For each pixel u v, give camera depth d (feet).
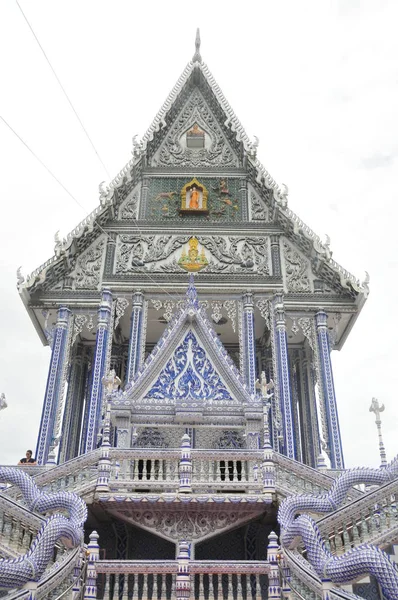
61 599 27.02
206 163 85.81
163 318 82.89
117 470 44.04
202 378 56.90
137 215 81.00
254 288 75.56
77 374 85.25
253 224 80.02
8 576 22.99
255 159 83.35
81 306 74.74
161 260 77.46
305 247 78.13
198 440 54.19
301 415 84.02
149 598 34.24
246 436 53.26
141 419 54.03
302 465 43.86
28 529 31.78
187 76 91.30
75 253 77.56
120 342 87.92
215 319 74.74
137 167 83.51
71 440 80.69
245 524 44.19
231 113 87.71
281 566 30.01
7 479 33.53
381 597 29.48
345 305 74.69
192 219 80.53
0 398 63.00
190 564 31.99
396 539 31.73
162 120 86.79
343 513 32.37
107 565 31.68
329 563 24.35
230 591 31.71
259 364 86.22
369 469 35.09
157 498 40.78
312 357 85.46
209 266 77.00
